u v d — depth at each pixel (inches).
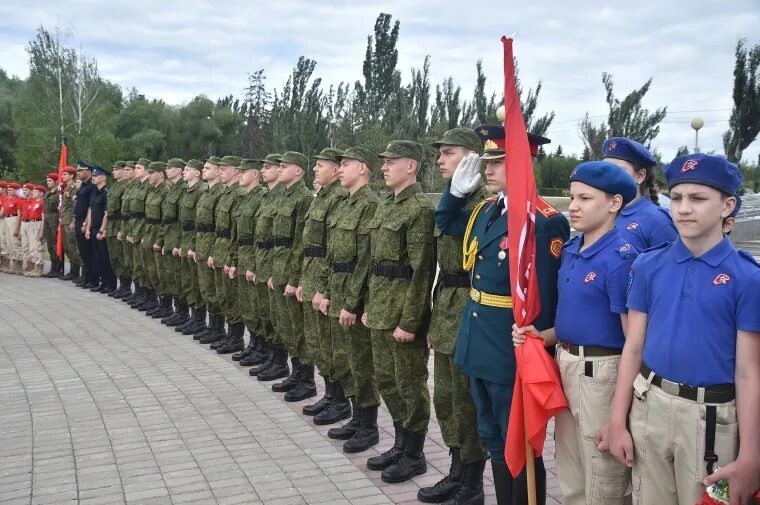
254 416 225.3
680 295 103.6
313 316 225.9
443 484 160.2
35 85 1416.1
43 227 587.5
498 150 137.3
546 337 128.4
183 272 354.9
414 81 1237.7
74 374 276.2
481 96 1086.4
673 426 102.4
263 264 264.8
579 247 124.5
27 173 1348.4
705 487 99.3
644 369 108.1
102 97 1577.3
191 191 354.0
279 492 166.2
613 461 116.7
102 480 173.6
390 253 173.6
